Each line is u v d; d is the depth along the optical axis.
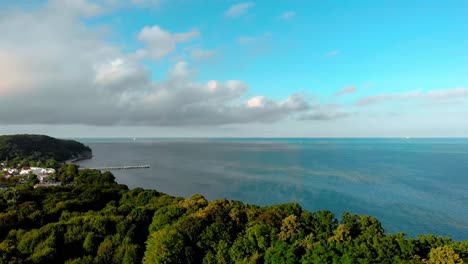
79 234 59.50
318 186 170.25
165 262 48.44
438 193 150.75
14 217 70.50
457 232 96.62
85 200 93.69
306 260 47.53
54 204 88.12
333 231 56.72
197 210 69.81
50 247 54.03
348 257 45.16
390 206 126.69
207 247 55.09
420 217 111.81
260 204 135.75
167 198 92.50
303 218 62.34
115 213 77.31
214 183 187.62
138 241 62.72
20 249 54.72
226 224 59.69
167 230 56.44
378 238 49.38
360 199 138.88
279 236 55.47
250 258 50.19
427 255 47.41
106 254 53.59
